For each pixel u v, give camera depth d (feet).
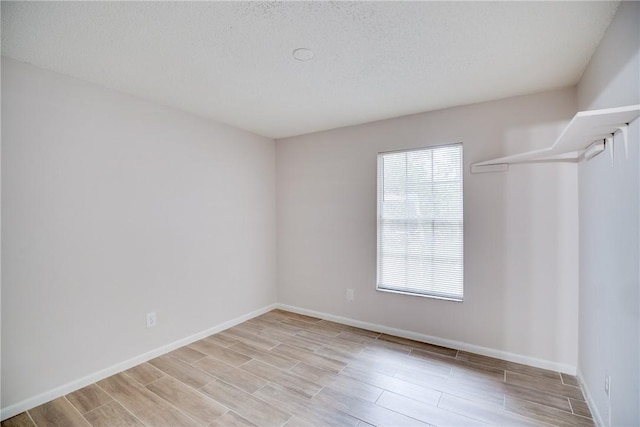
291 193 13.06
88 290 7.61
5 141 6.36
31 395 6.67
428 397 6.96
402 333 10.38
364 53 6.37
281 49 6.23
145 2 4.78
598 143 5.80
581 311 7.47
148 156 8.89
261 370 8.20
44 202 6.89
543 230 8.22
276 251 13.51
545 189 8.18
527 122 8.42
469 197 9.18
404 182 10.39
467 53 6.35
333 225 11.91
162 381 7.70
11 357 6.43
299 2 4.81
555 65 6.81
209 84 7.86
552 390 7.19
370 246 11.05
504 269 8.70
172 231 9.50
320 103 9.19
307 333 10.73
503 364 8.45
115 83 7.77
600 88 5.87
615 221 5.17
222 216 11.11
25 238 6.62
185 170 9.88
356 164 11.34
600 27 5.42
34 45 6.00
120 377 7.88
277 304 13.56
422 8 4.96
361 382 7.58
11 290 6.43
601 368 5.88
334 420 6.22
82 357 7.48
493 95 8.51
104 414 6.44
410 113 10.05
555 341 8.09
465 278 9.26
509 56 6.46
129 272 8.43
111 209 8.06
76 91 7.43
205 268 10.50
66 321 7.23
